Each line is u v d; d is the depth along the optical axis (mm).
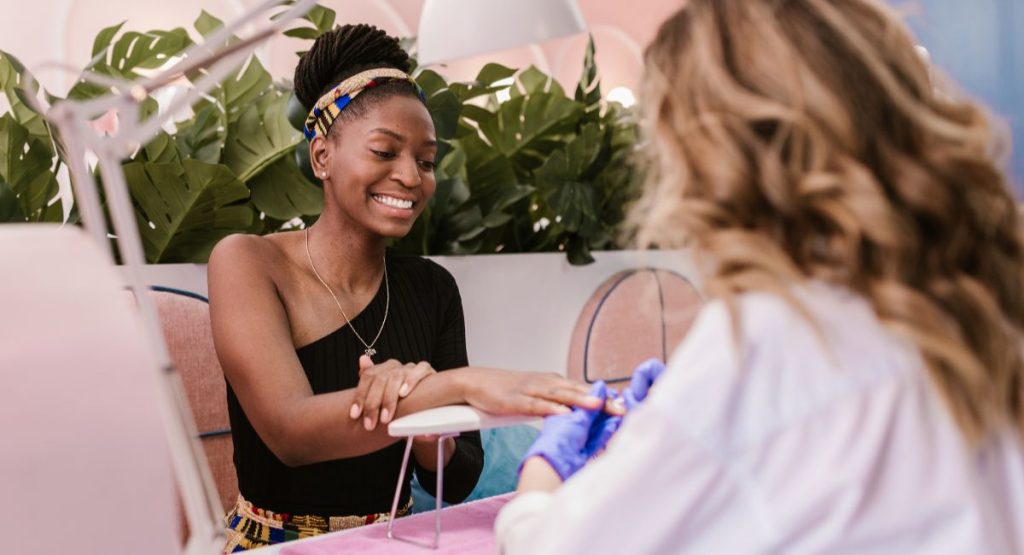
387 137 1569
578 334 2508
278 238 1648
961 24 4754
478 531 1131
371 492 1577
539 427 2217
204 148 2045
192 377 1768
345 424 1290
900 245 634
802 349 622
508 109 2453
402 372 1268
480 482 2092
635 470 617
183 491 692
